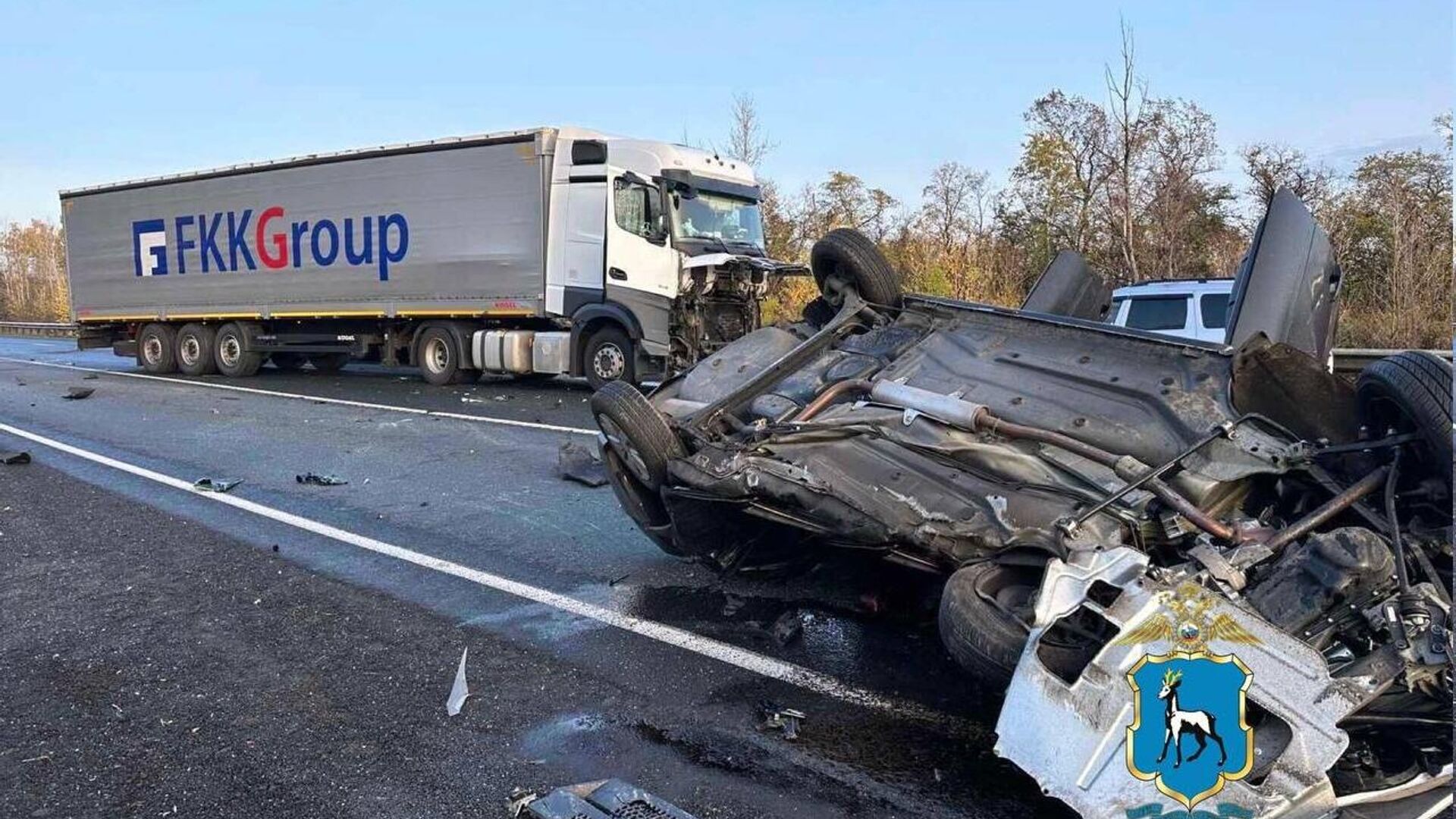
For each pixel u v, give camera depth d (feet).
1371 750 9.40
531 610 16.37
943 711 12.50
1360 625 9.32
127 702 13.03
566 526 21.70
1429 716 8.80
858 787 10.71
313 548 20.17
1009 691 9.16
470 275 48.75
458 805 10.44
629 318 43.93
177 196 60.08
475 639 15.10
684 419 17.17
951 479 13.82
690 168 44.62
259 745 11.82
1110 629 9.20
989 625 10.52
